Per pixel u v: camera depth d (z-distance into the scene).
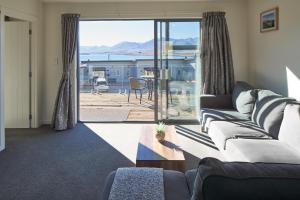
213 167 1.07
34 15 5.40
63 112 5.48
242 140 3.04
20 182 3.05
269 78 4.89
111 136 4.98
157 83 6.05
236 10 5.74
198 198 1.04
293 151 2.65
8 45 5.57
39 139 4.79
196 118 6.06
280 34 4.50
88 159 3.79
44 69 5.87
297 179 0.98
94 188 2.90
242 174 1.01
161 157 2.73
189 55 5.96
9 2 4.54
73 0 5.57
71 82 5.68
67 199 2.67
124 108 7.60
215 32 5.55
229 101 5.24
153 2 5.72
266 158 2.45
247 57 5.78
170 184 1.76
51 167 3.49
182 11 5.72
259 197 0.95
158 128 3.39
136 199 1.51
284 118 3.05
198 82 5.99
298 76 4.00
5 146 4.37
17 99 5.65
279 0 4.50
